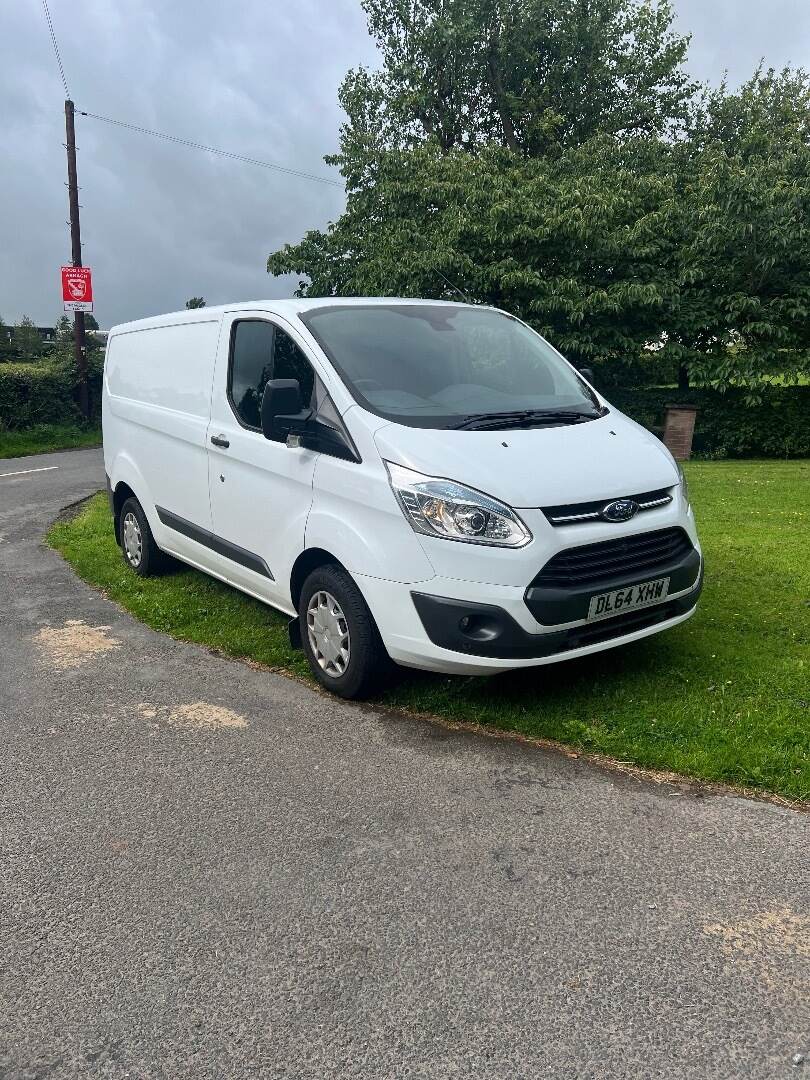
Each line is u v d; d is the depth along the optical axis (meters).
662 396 17.83
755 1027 2.20
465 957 2.49
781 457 17.00
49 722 4.27
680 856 2.98
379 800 3.41
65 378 22.17
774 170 16.22
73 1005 2.34
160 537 6.39
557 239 16.64
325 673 4.48
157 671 4.96
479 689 4.39
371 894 2.80
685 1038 2.17
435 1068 2.10
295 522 4.49
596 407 4.89
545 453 3.98
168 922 2.69
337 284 21.48
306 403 4.47
